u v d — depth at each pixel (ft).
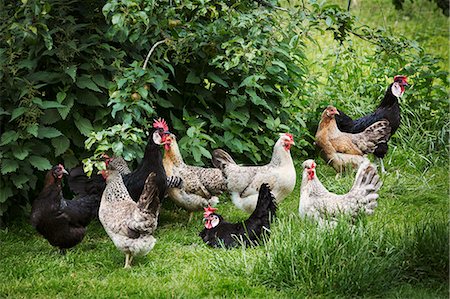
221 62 16.70
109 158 14.52
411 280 13.50
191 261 14.32
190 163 16.67
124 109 15.17
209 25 16.30
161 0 15.55
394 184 17.63
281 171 15.67
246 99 17.24
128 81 14.93
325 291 13.03
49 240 14.52
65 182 16.46
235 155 17.94
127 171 15.66
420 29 30.19
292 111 19.08
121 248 13.83
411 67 20.15
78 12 16.12
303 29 17.21
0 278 13.69
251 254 14.10
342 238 13.50
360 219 14.34
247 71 16.08
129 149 15.51
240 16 16.31
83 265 14.20
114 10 15.14
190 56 17.10
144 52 16.69
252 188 15.61
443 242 13.74
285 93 18.49
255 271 13.48
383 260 13.35
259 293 13.00
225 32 16.33
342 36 17.62
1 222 15.87
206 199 15.75
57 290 13.29
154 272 13.89
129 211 13.79
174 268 14.03
